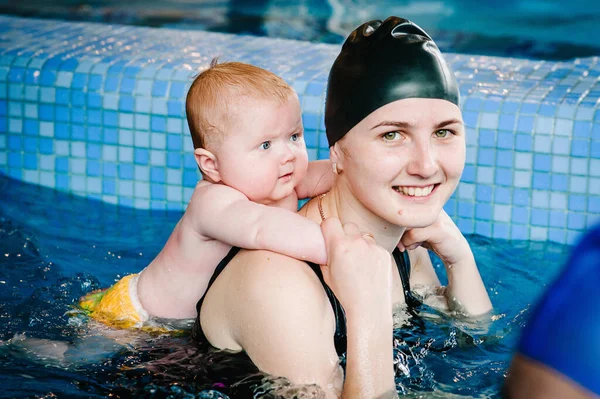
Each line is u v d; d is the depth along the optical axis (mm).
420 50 1923
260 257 2006
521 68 4352
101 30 5027
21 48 4535
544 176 3740
